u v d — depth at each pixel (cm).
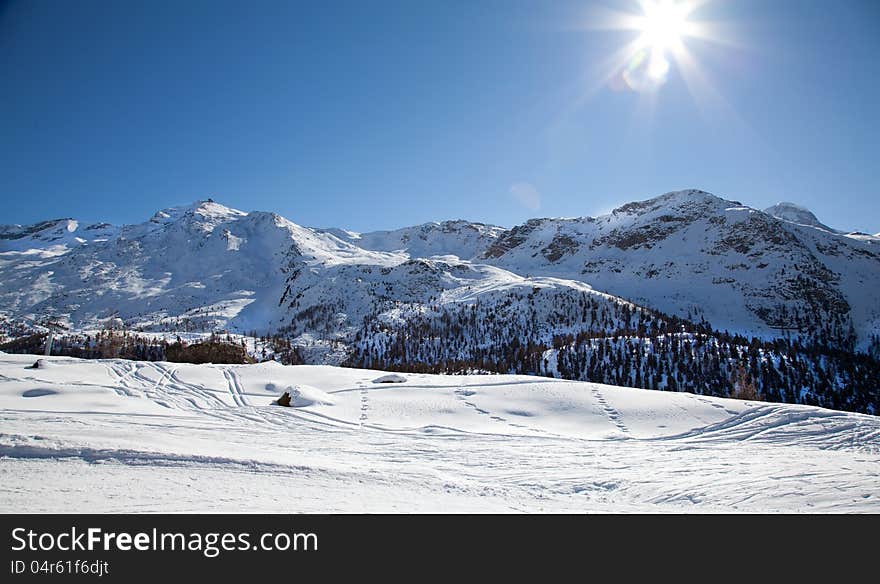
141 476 1137
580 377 11400
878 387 12375
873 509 1045
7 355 4828
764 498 1195
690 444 2392
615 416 3112
